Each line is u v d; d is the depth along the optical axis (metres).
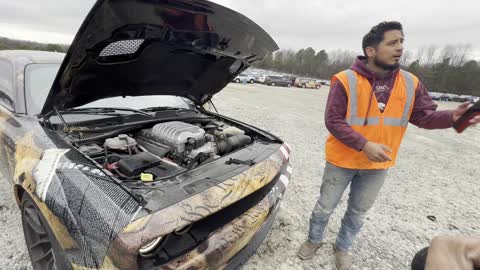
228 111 8.69
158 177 1.43
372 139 1.63
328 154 1.82
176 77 2.26
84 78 1.73
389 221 2.76
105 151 1.59
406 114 1.63
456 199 3.44
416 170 4.47
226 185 1.41
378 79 1.56
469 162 5.34
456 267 0.63
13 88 2.05
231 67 2.36
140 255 1.12
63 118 1.89
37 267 1.61
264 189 1.71
